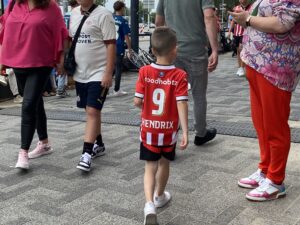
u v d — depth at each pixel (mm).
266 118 3564
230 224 3262
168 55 3289
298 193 3775
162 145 3332
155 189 3523
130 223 3342
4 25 4594
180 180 4133
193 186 3992
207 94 8539
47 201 3793
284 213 3410
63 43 4566
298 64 3510
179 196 3781
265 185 3650
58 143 5535
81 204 3707
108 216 3467
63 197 3867
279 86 3473
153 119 3307
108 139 5625
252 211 3463
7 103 8875
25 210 3627
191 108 7168
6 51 4539
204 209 3527
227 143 5254
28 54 4430
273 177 3637
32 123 4562
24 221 3428
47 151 5070
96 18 4461
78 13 4602
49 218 3469
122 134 5859
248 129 5758
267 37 3445
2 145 5555
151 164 3369
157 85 3299
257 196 3619
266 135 3637
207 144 5230
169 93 3279
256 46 3521
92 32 4469
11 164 4809
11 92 9188
